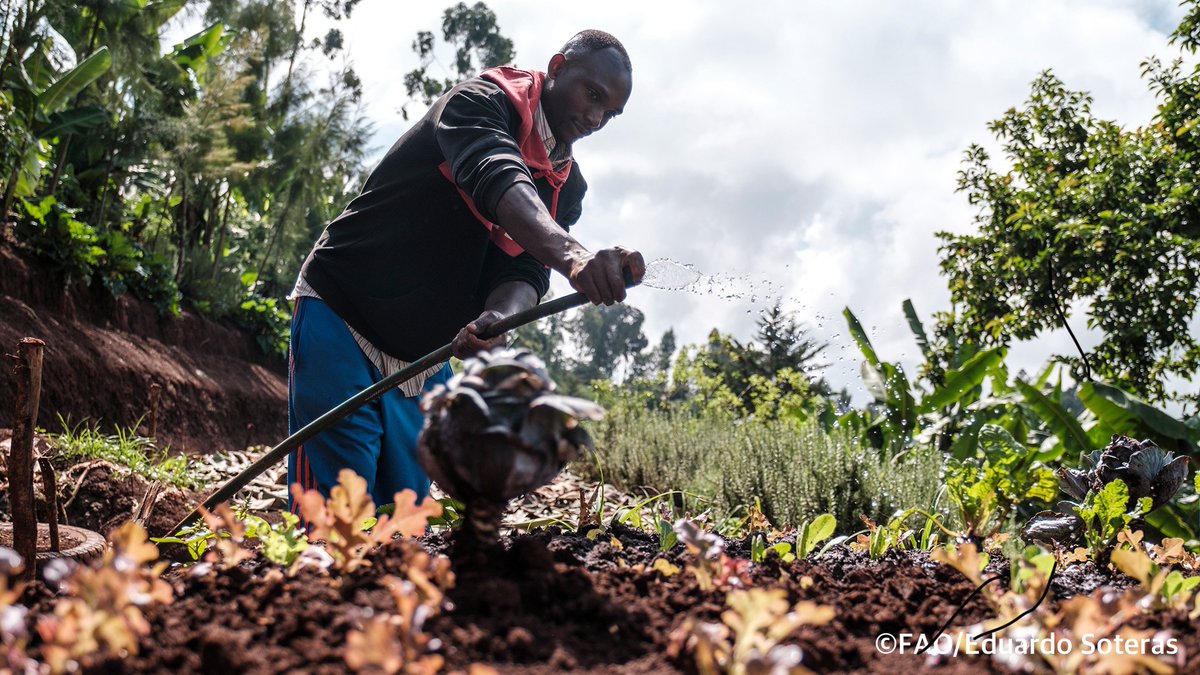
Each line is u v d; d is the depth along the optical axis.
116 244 9.38
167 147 10.88
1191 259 10.69
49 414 7.11
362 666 0.79
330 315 2.66
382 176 2.69
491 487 1.01
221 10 13.01
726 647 0.78
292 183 13.95
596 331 74.12
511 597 0.97
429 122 2.65
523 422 1.00
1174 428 4.64
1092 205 11.55
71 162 10.70
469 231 2.65
